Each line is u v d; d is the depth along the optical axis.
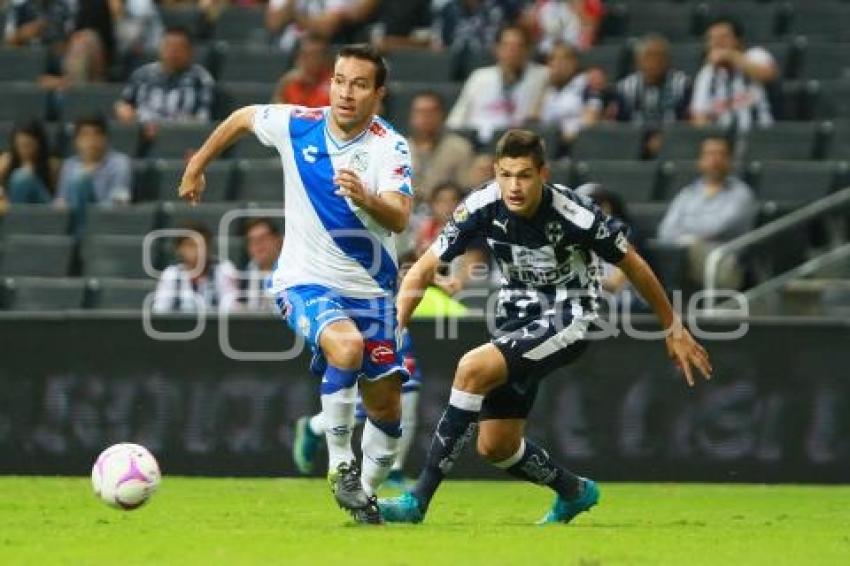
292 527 29.23
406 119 61.47
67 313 44.66
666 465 43.66
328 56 60.12
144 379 44.47
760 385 43.44
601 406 43.75
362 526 28.80
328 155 28.83
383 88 28.97
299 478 43.91
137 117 63.03
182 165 58.88
